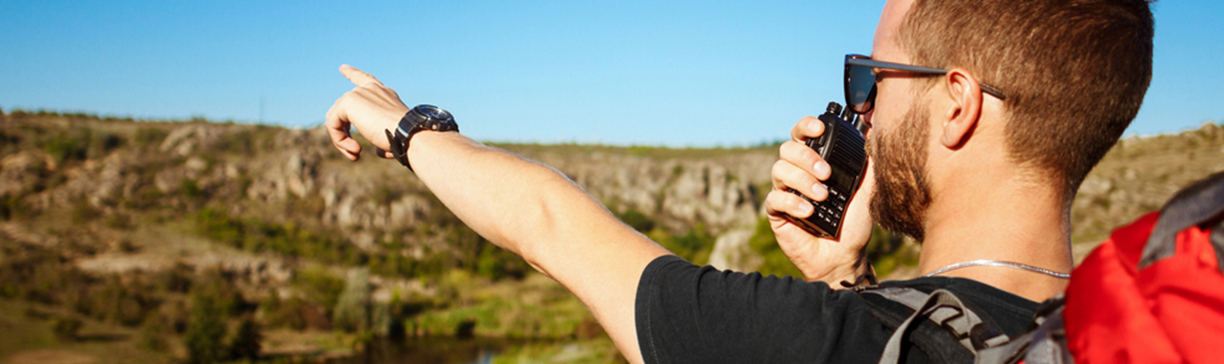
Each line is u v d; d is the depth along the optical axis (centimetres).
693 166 10700
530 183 97
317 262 6844
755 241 3055
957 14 84
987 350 64
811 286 80
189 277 5869
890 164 92
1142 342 52
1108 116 78
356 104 120
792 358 72
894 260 2255
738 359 74
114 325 4538
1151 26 84
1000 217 81
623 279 84
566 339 4744
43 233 6606
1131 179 3981
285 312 5150
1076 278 62
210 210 7606
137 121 10244
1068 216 82
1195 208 54
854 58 94
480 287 6581
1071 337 58
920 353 72
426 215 8500
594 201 95
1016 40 79
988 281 79
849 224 133
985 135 81
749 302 77
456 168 104
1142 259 56
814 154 128
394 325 5259
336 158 9562
